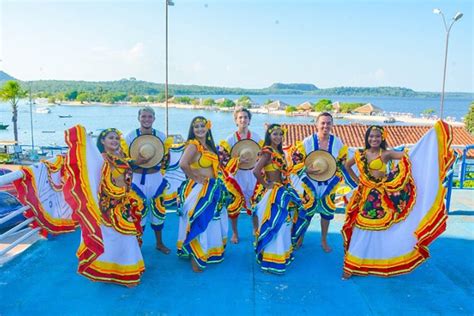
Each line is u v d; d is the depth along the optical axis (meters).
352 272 4.69
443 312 4.04
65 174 4.14
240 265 5.04
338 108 123.56
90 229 4.03
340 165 5.52
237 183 5.83
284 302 4.18
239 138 6.11
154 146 5.12
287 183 4.96
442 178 4.57
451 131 4.54
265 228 4.80
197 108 159.88
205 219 4.76
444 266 5.06
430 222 4.60
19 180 5.37
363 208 4.70
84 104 199.38
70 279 4.62
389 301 4.22
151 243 5.77
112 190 4.35
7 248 4.97
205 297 4.25
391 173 4.76
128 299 4.20
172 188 6.45
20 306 4.05
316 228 6.47
